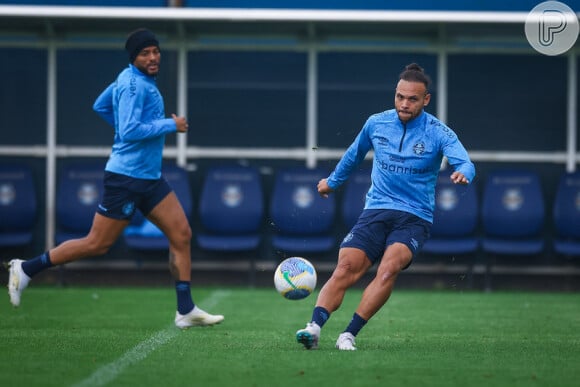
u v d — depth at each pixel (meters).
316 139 49.72
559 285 48.84
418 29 48.31
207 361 23.28
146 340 27.61
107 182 27.72
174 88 49.41
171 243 28.66
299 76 49.62
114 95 28.09
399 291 46.69
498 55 49.56
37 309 36.62
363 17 44.25
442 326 32.56
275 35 49.38
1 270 48.47
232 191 48.22
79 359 23.66
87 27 48.78
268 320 33.91
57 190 49.44
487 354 25.03
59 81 49.38
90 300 40.19
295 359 23.55
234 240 47.56
